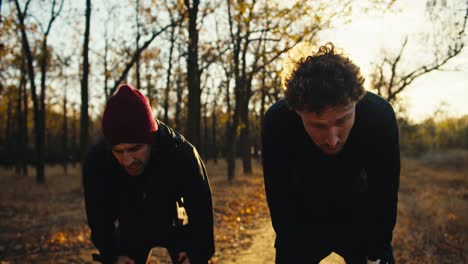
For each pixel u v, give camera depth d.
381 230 2.25
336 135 1.70
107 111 2.18
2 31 10.86
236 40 14.26
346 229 2.31
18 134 27.73
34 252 5.97
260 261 5.63
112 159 2.34
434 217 7.27
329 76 1.56
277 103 2.05
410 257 5.03
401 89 22.72
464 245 5.43
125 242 2.58
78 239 6.62
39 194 13.87
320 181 2.14
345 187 2.17
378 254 2.31
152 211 2.49
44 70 18.83
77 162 51.16
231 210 10.12
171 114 30.70
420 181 16.66
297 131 1.98
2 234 7.09
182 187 2.42
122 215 2.54
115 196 2.46
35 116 18.80
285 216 2.24
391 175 2.07
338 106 1.58
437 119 38.50
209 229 2.53
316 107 1.58
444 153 33.47
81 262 5.49
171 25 12.95
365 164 2.06
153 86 19.33
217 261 5.68
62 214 9.34
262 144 2.13
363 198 2.23
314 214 2.28
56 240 6.54
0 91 13.91
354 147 1.97
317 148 2.01
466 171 20.88
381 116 1.92
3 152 44.00
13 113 35.22
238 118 19.08
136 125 2.16
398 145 2.04
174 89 20.61
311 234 2.32
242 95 19.27
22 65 17.86
